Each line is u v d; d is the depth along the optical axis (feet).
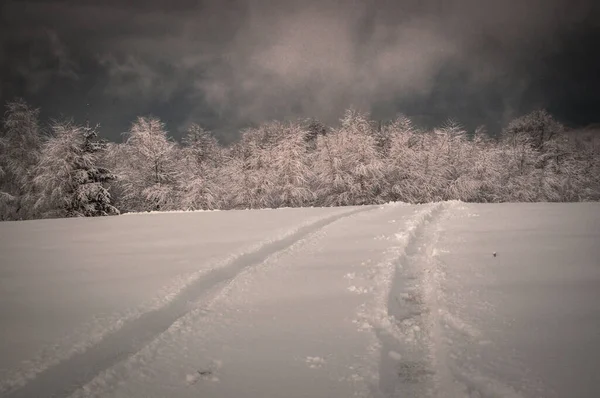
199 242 39.06
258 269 28.25
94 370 15.93
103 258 33.83
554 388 12.34
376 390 13.47
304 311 20.45
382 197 118.62
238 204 116.37
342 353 16.02
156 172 108.47
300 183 114.93
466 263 27.02
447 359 15.01
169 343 17.60
